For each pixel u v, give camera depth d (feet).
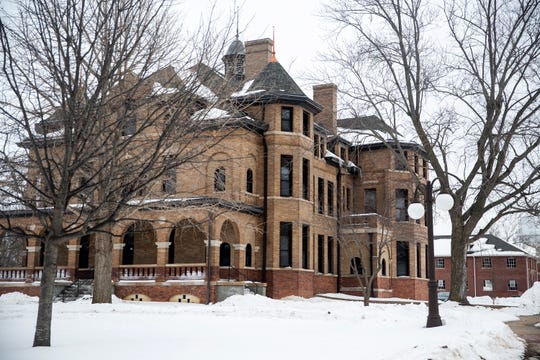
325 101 160.86
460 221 106.32
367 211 158.30
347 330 53.93
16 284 120.37
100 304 81.97
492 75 101.04
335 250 147.84
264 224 122.31
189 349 38.17
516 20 100.42
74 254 117.50
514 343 53.57
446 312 73.67
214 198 99.19
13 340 44.45
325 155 145.79
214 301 104.68
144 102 44.19
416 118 106.42
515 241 302.86
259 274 121.19
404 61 105.81
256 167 123.75
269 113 125.29
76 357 33.78
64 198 39.37
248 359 33.45
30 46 42.73
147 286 108.78
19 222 117.19
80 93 42.37
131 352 36.37
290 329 54.54
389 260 154.92
